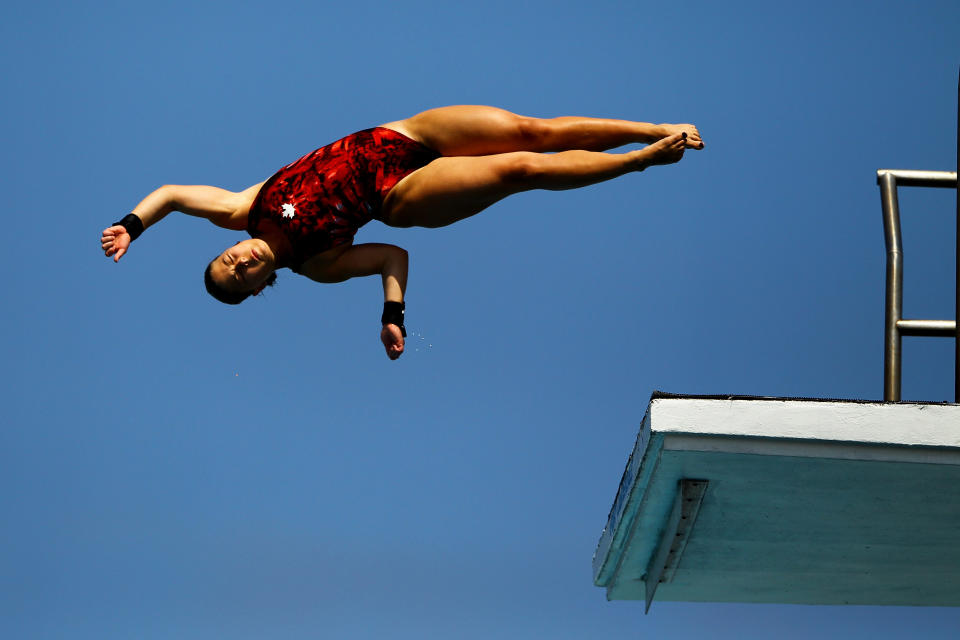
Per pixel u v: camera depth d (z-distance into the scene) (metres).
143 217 29.09
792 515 29.14
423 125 29.66
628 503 29.30
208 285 29.41
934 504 28.20
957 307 30.61
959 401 30.08
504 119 29.11
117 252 28.50
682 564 31.88
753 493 28.23
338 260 29.55
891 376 34.16
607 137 29.02
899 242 34.97
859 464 26.75
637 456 27.78
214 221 29.67
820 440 26.34
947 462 26.53
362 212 29.27
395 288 29.27
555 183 28.27
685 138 27.69
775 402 26.45
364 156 29.31
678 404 26.52
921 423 26.34
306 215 28.86
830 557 31.14
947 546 30.22
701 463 27.12
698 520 29.56
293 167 29.39
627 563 32.31
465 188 28.38
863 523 29.31
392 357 29.16
